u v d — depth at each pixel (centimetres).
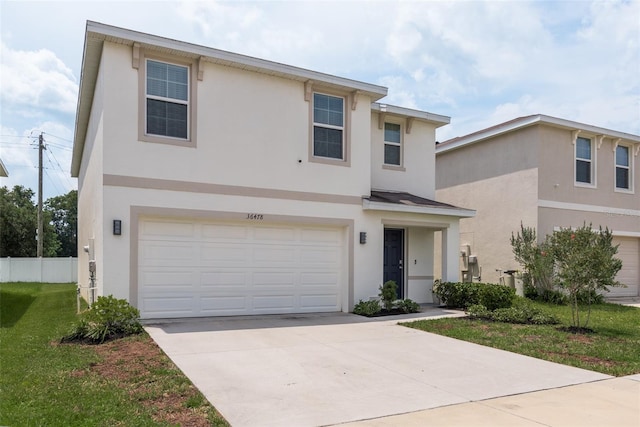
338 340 831
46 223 3956
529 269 1491
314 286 1184
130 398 500
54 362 640
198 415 458
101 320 813
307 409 483
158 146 984
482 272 1717
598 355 751
